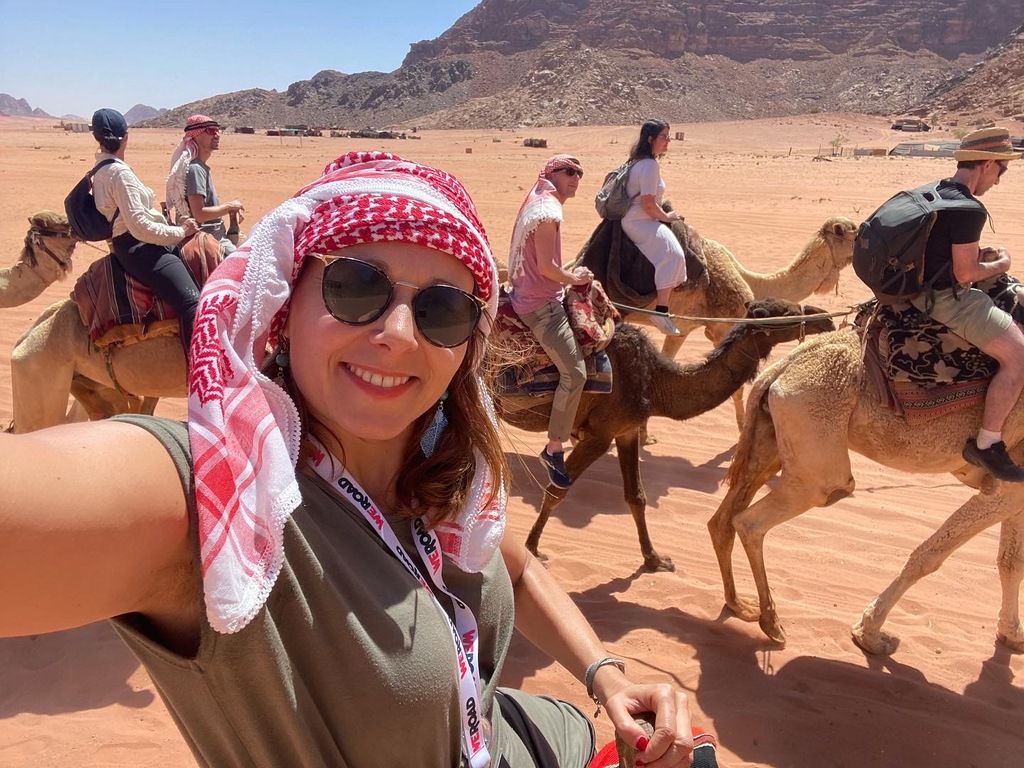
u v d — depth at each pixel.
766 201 30.91
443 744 1.79
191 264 5.88
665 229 8.39
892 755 4.54
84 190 5.58
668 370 6.00
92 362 6.04
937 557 5.17
